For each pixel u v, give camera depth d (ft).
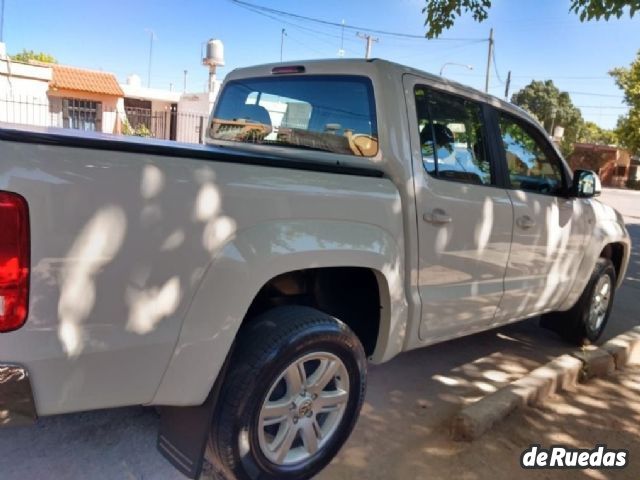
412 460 10.69
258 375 8.12
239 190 7.76
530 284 14.24
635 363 17.12
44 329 6.42
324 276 10.43
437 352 16.53
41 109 65.41
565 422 12.84
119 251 6.75
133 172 6.79
